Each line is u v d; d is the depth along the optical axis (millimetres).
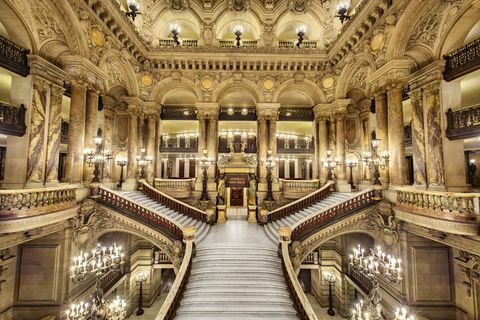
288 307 8312
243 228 14398
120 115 18547
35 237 9305
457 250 10180
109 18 12516
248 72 17938
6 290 9945
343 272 15305
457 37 10125
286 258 9922
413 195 9672
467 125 9578
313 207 15148
